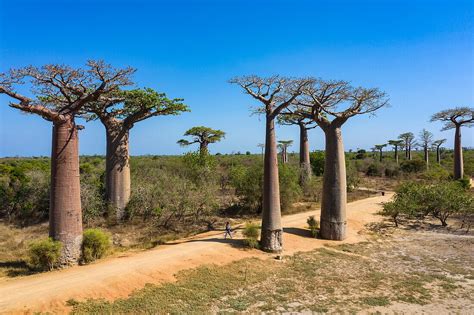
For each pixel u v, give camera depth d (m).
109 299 10.80
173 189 23.41
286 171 27.36
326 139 20.53
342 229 20.12
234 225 22.62
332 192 20.16
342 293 12.32
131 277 12.27
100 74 13.94
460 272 14.87
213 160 34.66
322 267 15.31
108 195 22.56
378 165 55.28
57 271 13.25
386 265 15.93
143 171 30.66
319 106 19.48
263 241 17.16
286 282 13.30
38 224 22.41
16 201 24.00
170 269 13.48
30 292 10.65
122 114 23.34
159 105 22.17
